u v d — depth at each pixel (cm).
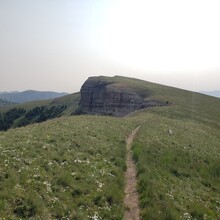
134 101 15638
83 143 3491
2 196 1770
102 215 1953
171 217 2045
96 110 19200
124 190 2498
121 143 4188
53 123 4738
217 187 3291
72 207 1931
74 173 2462
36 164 2414
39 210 1758
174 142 4753
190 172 3497
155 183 2600
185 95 16712
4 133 3662
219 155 4697
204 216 2300
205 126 7881
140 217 2050
